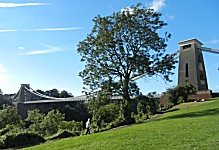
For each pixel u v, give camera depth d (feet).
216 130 42.09
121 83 94.68
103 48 91.91
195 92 192.85
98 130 79.10
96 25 96.43
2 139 60.39
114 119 100.83
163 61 92.48
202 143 32.63
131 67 89.20
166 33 95.30
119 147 36.17
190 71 227.61
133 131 52.37
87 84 95.35
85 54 95.14
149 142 37.11
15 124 154.71
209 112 84.64
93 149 37.83
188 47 239.71
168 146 33.09
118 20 92.17
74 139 53.88
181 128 49.19
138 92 94.07
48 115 131.44
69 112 254.47
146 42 90.84
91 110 101.71
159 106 174.19
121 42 89.97
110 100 103.04
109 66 93.97
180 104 173.37
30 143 64.39
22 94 322.96
